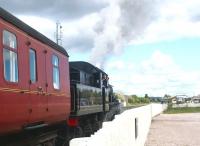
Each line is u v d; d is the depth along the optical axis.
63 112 16.61
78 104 19.89
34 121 13.02
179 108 73.00
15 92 11.41
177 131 29.23
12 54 11.40
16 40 11.76
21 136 13.46
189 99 97.25
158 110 57.53
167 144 21.59
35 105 13.02
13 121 11.25
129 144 13.30
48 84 14.58
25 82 12.23
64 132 19.03
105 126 9.30
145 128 24.02
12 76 11.29
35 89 13.11
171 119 44.69
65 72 17.27
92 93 23.58
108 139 8.72
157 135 26.42
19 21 12.11
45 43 14.51
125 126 12.24
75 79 22.25
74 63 24.78
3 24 10.90
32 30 13.17
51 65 15.15
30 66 12.81
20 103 11.74
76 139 7.07
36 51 13.46
